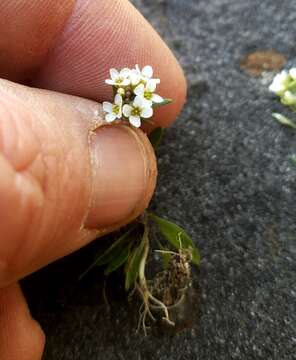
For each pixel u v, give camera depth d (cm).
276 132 5
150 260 5
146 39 5
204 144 5
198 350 5
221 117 5
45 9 5
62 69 5
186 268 5
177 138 5
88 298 5
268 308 5
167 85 5
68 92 5
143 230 5
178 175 5
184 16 6
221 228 5
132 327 5
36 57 5
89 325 5
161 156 5
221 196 5
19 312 5
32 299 5
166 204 5
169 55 5
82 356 5
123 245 5
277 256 5
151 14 6
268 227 5
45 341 5
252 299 5
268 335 5
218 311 5
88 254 5
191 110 6
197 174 5
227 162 5
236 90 6
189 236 5
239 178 5
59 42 5
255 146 5
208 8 6
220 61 6
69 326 5
